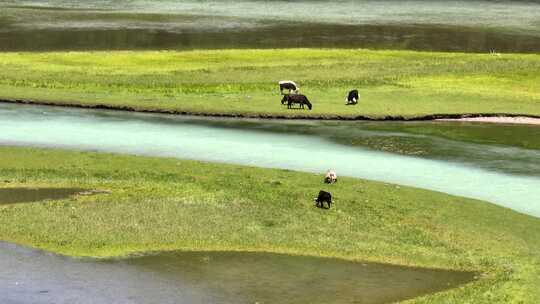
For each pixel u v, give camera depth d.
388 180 105.62
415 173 109.50
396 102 154.38
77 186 96.88
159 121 138.00
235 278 71.19
